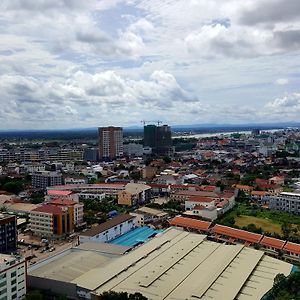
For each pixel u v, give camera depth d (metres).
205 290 190.50
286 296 191.50
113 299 178.62
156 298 184.12
